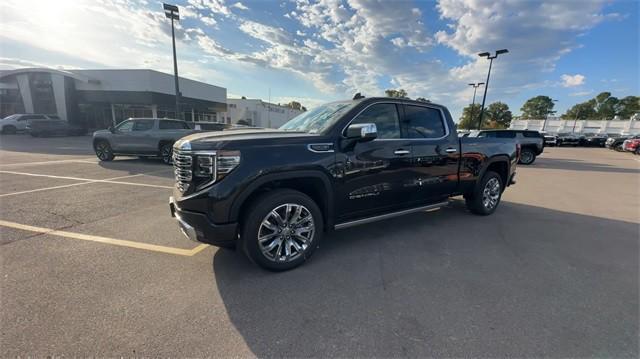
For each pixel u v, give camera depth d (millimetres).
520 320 2316
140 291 2633
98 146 11078
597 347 2035
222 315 2328
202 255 3371
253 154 2822
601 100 89188
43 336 2043
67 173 8398
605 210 5777
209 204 2721
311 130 3518
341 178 3326
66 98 28234
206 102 34469
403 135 3949
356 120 3512
